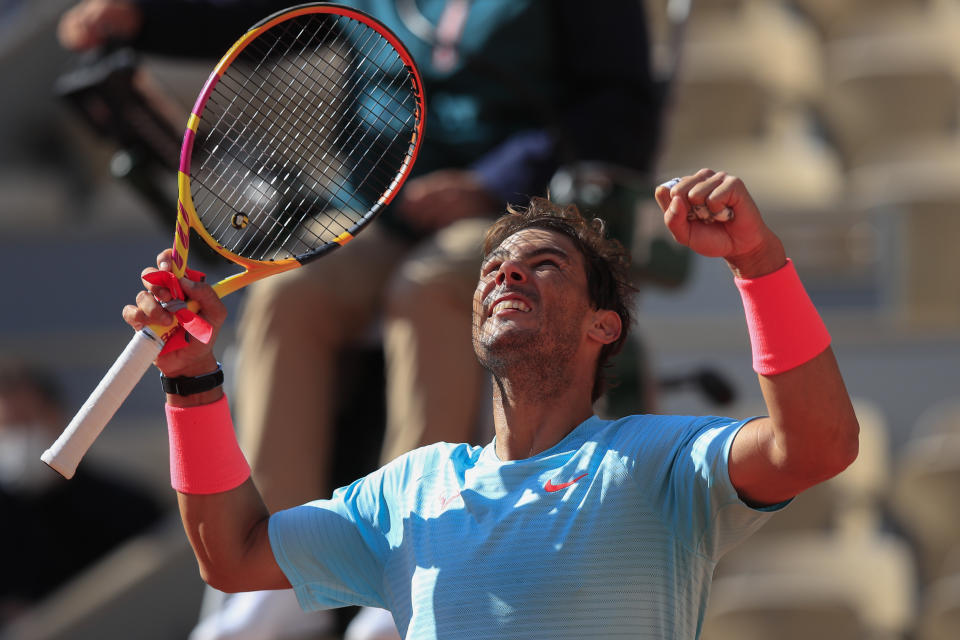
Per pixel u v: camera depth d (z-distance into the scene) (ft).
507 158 35.76
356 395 36.63
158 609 61.72
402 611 21.62
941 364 67.67
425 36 35.12
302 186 29.01
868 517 66.33
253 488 23.25
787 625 61.05
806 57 86.79
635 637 19.79
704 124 83.82
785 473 19.76
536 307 22.02
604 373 23.90
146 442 70.13
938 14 89.25
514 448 22.18
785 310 19.71
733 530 20.83
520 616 19.81
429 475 22.52
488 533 20.63
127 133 37.58
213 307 21.62
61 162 78.28
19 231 73.10
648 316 68.18
